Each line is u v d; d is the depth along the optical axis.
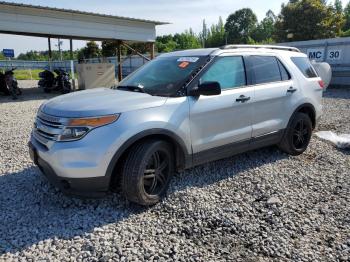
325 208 3.63
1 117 9.16
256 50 4.86
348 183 4.32
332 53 16.89
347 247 2.92
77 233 3.14
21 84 22.78
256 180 4.39
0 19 12.67
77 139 3.21
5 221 3.35
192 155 3.94
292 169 4.81
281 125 5.00
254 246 2.96
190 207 3.63
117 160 3.32
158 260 2.75
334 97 12.70
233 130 4.34
